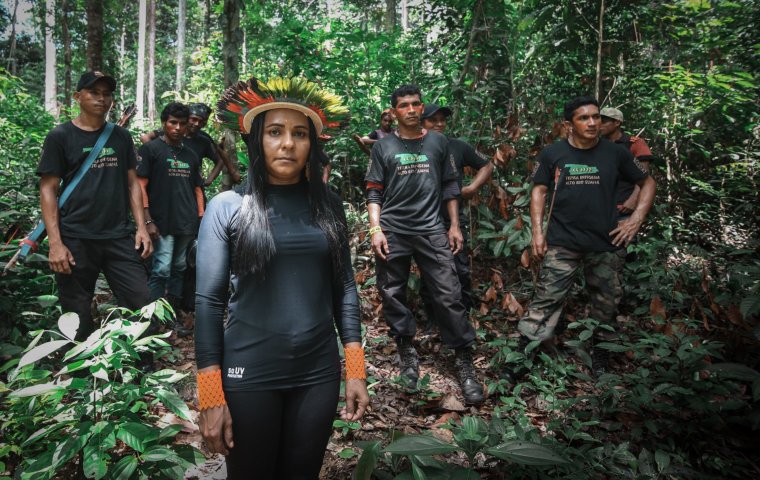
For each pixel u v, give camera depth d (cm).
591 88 628
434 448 186
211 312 159
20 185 443
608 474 257
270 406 162
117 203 309
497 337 411
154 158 426
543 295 360
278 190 171
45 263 376
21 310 338
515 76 644
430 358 396
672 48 686
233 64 527
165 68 2627
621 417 308
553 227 364
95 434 174
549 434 292
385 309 358
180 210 435
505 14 653
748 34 688
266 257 159
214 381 155
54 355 318
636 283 478
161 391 191
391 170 353
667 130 662
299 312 163
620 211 446
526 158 527
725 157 702
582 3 602
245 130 171
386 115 499
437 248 343
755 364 365
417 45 749
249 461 164
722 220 610
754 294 339
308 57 675
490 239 487
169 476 186
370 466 192
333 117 171
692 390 304
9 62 2602
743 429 310
